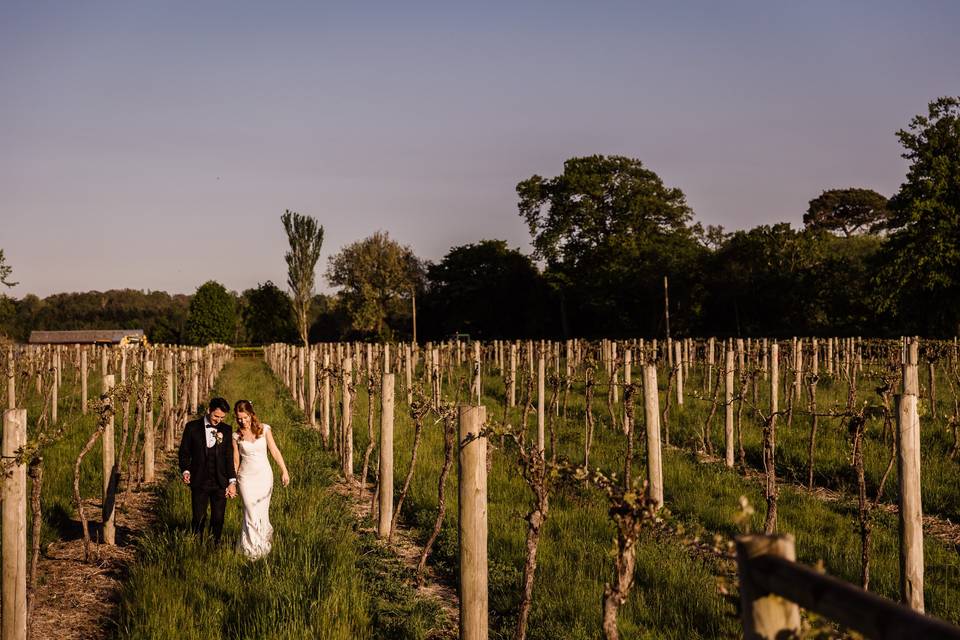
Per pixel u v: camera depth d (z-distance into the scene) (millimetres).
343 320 90812
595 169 69500
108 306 135875
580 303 69188
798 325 54969
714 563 7820
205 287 90812
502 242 85812
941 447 13984
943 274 39062
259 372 45156
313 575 7070
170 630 5852
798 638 2293
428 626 6512
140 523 9719
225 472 8273
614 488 4594
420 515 10062
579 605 6688
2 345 24219
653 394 9664
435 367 19766
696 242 66125
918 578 5887
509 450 13734
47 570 7727
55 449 13234
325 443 14914
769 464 8383
